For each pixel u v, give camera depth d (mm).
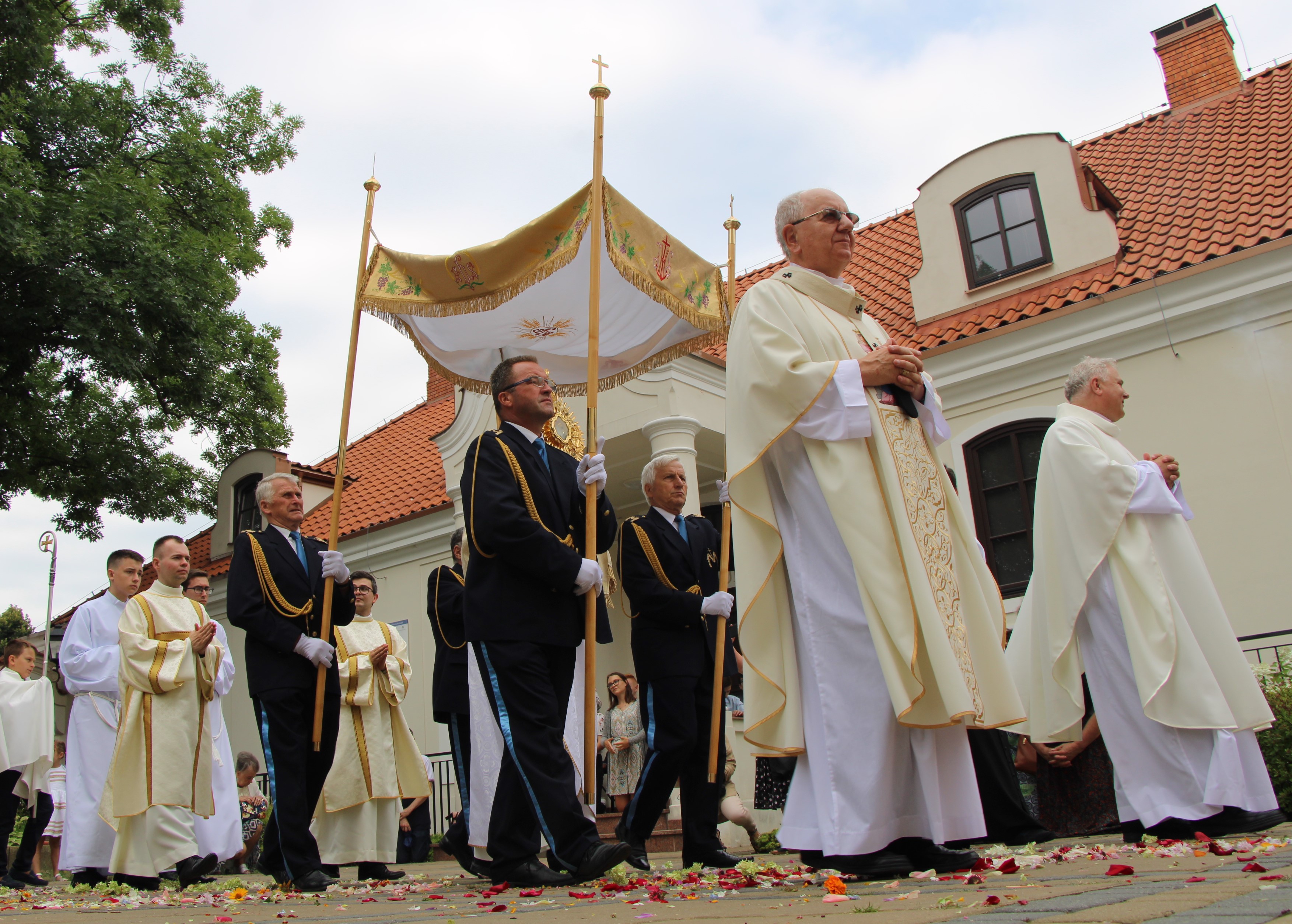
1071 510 4691
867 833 3203
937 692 3275
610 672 14250
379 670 6711
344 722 6586
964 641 3430
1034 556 5023
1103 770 5465
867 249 15508
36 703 8562
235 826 7191
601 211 4781
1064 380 11156
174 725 5922
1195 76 14570
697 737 5352
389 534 15461
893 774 3277
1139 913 1840
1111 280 11086
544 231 5277
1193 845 3949
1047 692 4887
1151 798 4383
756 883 3443
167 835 5852
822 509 3539
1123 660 4527
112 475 17297
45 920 3430
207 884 6531
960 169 12539
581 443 7469
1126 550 4527
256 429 17656
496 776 4512
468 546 4047
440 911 3191
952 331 12000
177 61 17406
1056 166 11867
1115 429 4992
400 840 9609
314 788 5145
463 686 6227
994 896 2271
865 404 3453
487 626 3891
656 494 5758
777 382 3535
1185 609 4523
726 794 8000
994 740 4824
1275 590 9672
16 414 16250
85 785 6762
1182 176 12461
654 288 5641
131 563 7340
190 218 16922
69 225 13555
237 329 16938
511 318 6332
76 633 7016
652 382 11453
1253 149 12266
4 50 14984
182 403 16500
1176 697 4309
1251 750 4383
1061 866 3418
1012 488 11297
